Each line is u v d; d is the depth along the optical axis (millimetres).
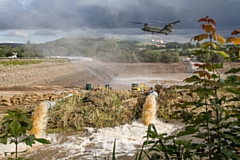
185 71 96375
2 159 5969
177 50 117438
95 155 6492
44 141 2102
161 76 80125
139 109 10141
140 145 7168
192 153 2270
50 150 6848
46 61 58906
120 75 85125
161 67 103125
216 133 2309
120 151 6715
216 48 2098
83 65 73875
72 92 12633
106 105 9961
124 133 8312
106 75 71875
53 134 8352
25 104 12180
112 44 127875
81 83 49281
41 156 6391
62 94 12383
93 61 94750
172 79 65250
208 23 2127
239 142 2074
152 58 112812
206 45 2084
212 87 2197
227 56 2125
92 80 56031
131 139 7746
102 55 119625
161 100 10500
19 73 35469
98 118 9289
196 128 2260
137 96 10883
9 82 30203
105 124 9055
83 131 8672
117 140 7656
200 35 2115
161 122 9383
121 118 9461
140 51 121250
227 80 2182
